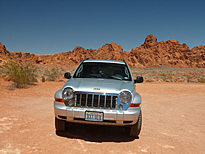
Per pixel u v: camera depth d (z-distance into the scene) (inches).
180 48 7126.0
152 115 285.6
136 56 6633.9
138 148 159.3
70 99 168.6
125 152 149.6
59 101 171.9
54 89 521.7
